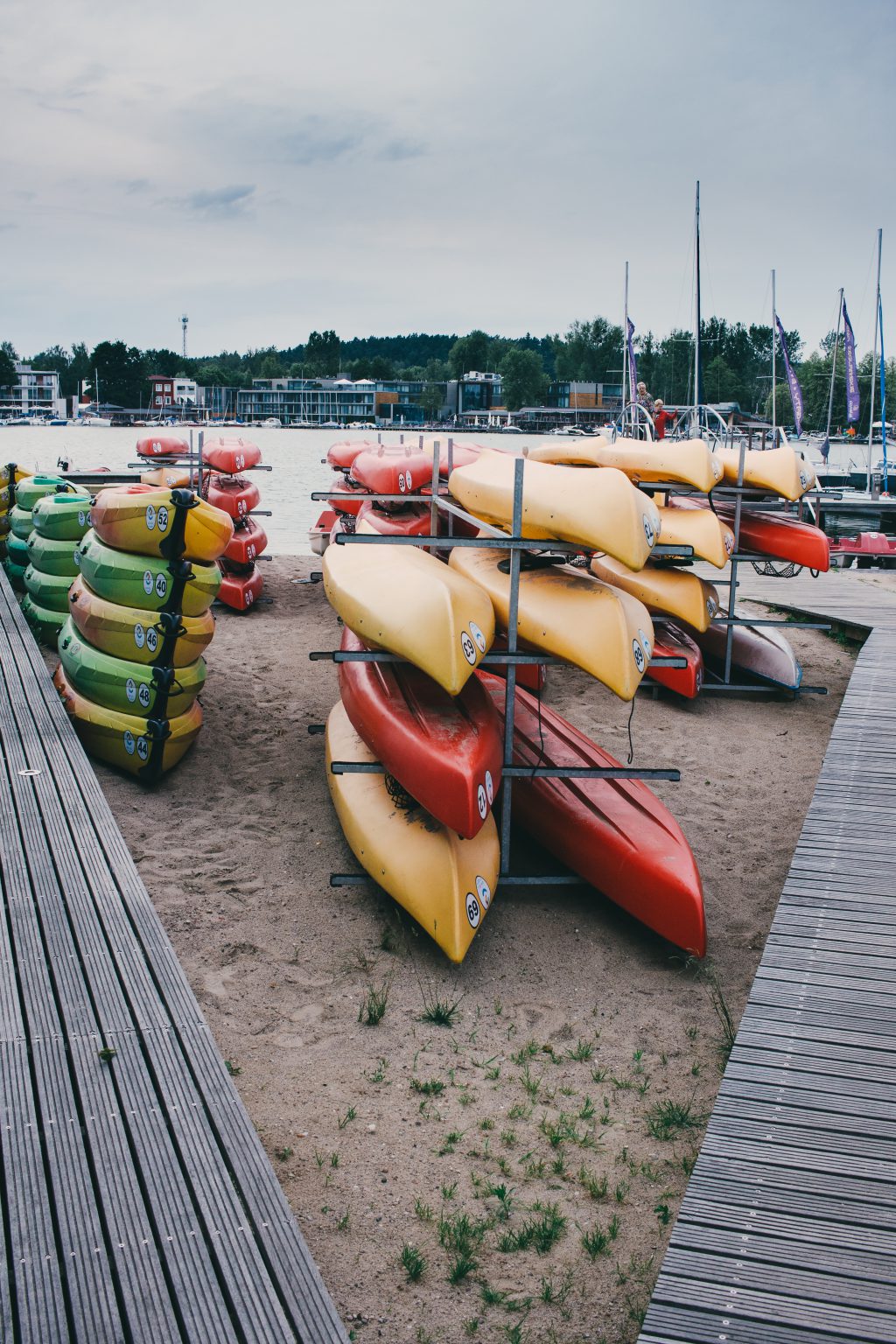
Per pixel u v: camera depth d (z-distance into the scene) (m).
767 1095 3.37
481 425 113.38
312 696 8.58
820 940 4.34
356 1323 2.90
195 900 5.25
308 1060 4.12
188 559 6.48
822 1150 3.12
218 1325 2.34
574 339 119.62
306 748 7.43
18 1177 2.69
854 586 13.34
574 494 5.55
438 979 4.79
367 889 5.50
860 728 7.12
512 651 5.59
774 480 8.97
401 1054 4.21
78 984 3.55
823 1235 2.80
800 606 11.84
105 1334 2.29
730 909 5.58
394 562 5.96
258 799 6.54
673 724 8.52
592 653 5.36
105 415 138.50
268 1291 2.43
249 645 10.11
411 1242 3.21
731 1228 2.82
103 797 5.11
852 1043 3.65
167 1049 3.24
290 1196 3.37
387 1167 3.54
